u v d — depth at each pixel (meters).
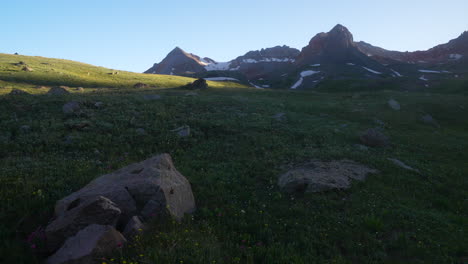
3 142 16.78
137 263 6.18
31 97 30.86
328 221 10.02
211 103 39.78
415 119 37.06
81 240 6.46
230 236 8.63
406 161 19.36
